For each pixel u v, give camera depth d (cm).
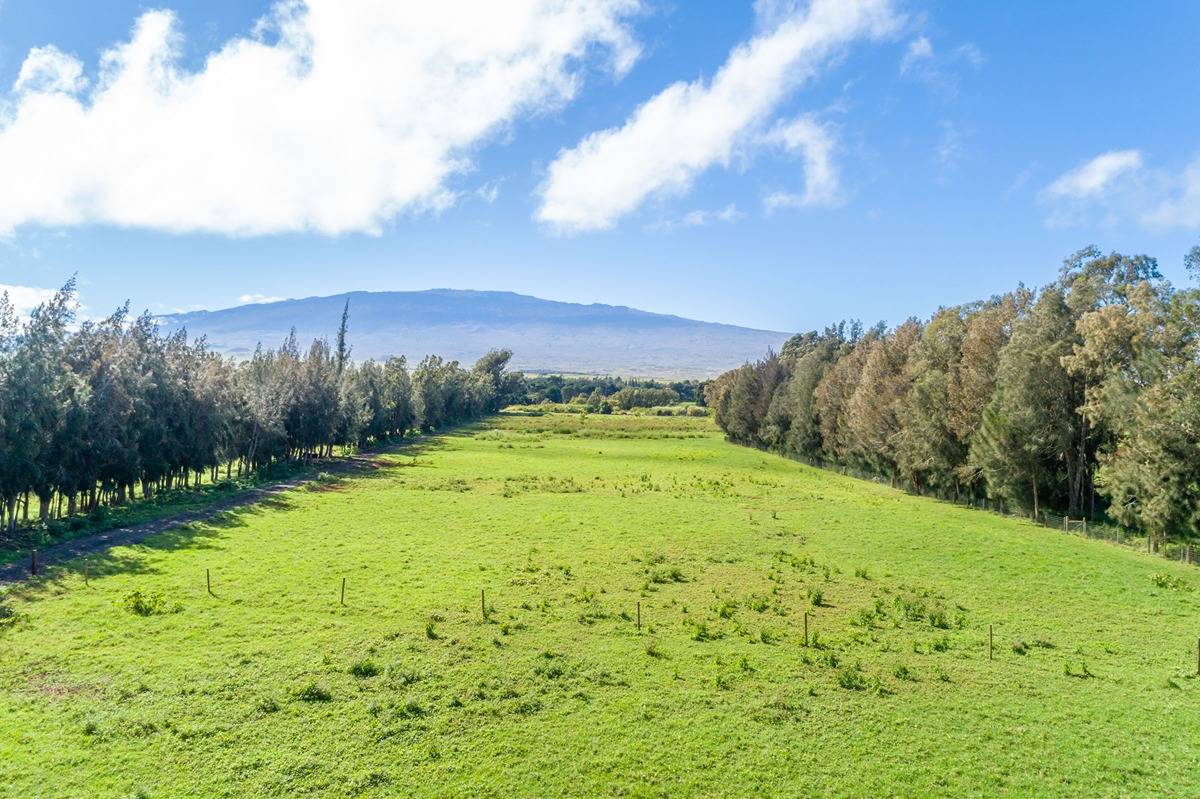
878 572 3947
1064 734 2072
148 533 4466
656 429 16538
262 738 1927
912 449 7394
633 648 2686
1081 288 5756
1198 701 2317
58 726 1931
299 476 7869
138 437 5341
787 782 1788
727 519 5522
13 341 4212
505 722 2067
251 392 7612
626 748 1936
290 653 2511
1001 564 4166
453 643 2675
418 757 1866
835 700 2275
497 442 13038
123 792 1659
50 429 4381
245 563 3741
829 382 9906
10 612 2794
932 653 2727
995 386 6475
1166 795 1756
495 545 4409
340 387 9912
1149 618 3219
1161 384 4572
